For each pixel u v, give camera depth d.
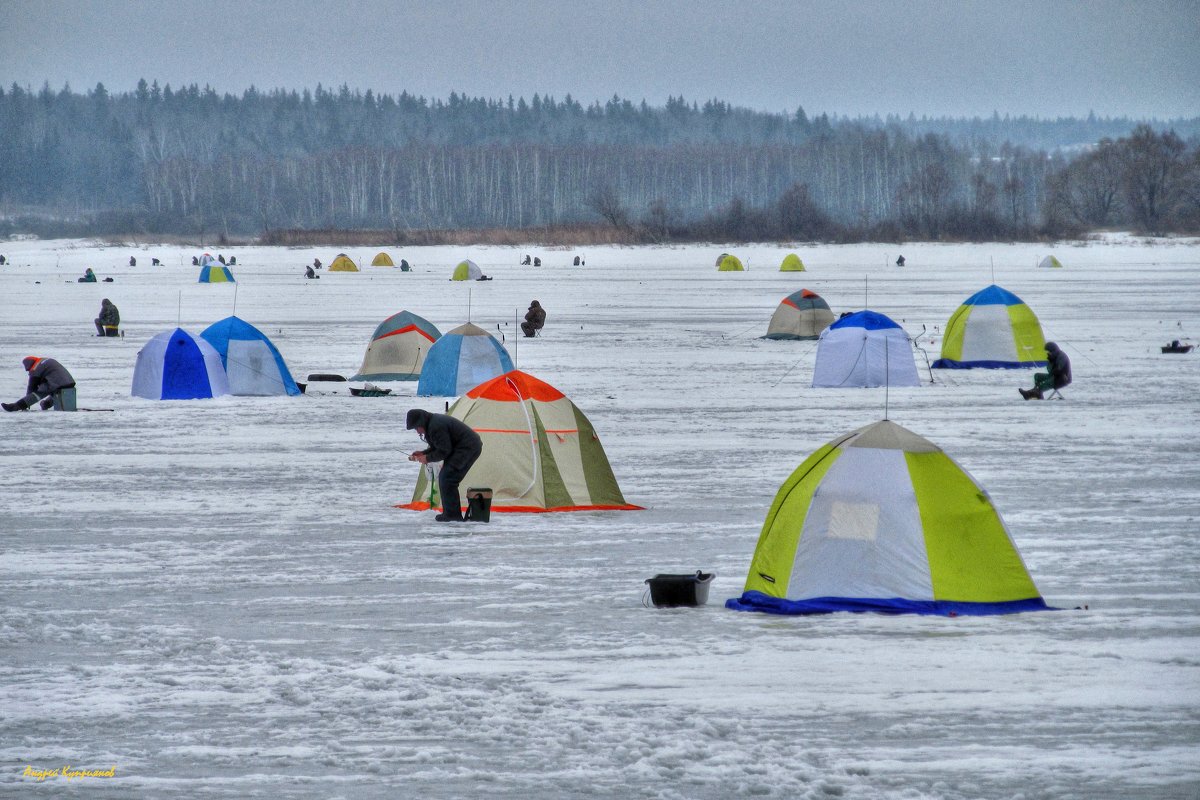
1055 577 44.22
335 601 41.47
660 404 98.94
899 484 39.88
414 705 30.22
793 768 25.97
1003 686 31.56
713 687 31.69
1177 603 40.41
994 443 77.44
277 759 26.70
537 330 164.38
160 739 27.98
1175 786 24.98
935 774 25.70
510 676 32.78
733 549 50.00
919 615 38.88
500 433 59.66
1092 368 121.38
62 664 34.03
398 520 56.41
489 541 51.75
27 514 57.62
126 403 102.00
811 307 157.12
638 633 37.12
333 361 134.62
